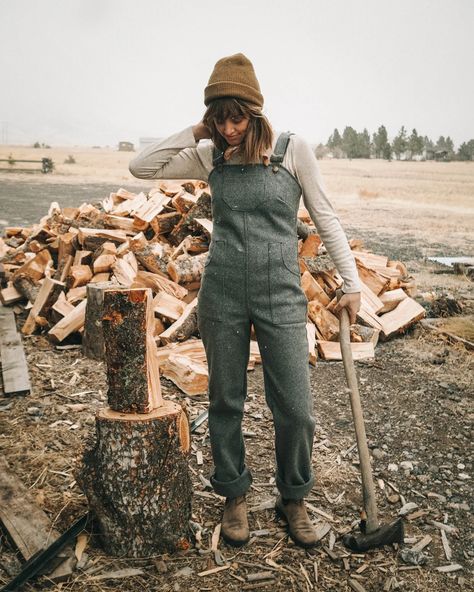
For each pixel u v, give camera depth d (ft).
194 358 13.73
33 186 82.79
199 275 16.92
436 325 18.70
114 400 7.40
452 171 219.20
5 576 7.03
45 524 7.79
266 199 6.85
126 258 17.15
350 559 7.60
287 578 7.19
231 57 6.54
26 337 16.21
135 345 7.14
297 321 7.19
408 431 11.66
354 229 49.42
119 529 7.32
